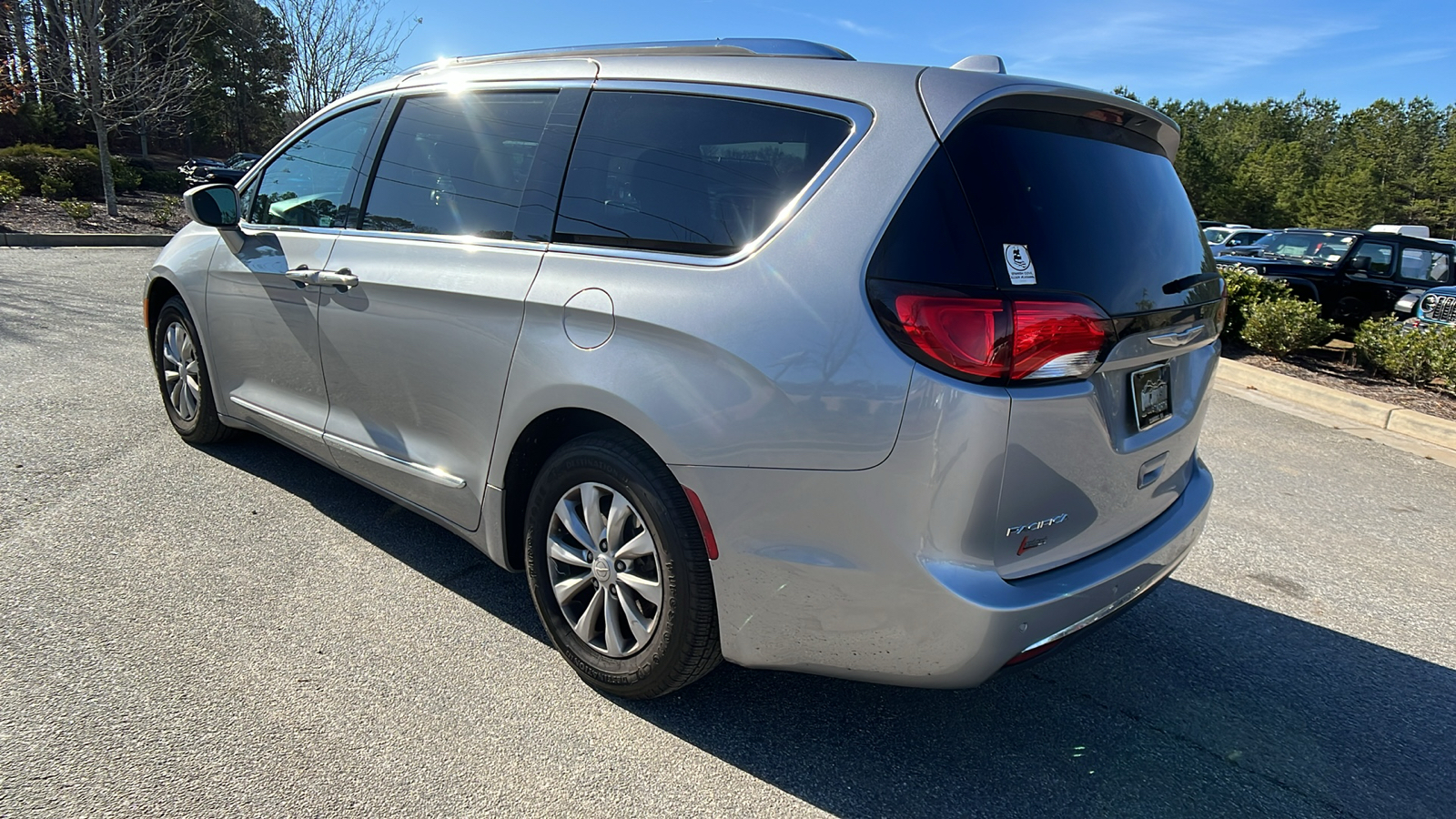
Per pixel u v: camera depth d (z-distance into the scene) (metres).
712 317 2.16
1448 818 2.37
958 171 2.01
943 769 2.41
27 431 4.46
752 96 2.34
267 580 3.16
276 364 3.62
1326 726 2.76
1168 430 2.49
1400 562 4.16
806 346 2.03
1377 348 8.84
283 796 2.11
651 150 2.48
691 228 2.32
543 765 2.30
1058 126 2.27
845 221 2.05
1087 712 2.75
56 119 34.16
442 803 2.13
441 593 3.16
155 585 3.06
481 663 2.74
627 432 2.43
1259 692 2.94
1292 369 9.24
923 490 1.94
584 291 2.42
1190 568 3.98
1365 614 3.58
